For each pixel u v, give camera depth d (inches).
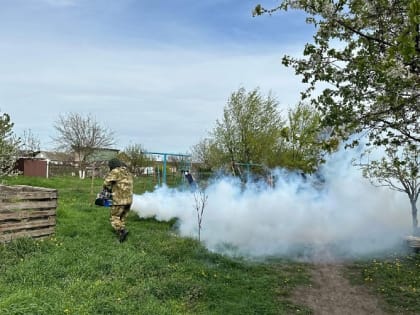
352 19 206.7
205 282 285.9
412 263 365.7
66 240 346.6
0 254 286.0
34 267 267.7
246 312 242.5
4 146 564.4
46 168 1312.7
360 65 203.3
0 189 312.7
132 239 373.4
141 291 251.4
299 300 278.1
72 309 208.5
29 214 331.6
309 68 237.0
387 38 199.2
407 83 179.2
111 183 387.5
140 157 1213.1
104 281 260.4
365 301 280.5
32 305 200.5
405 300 280.7
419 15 132.1
